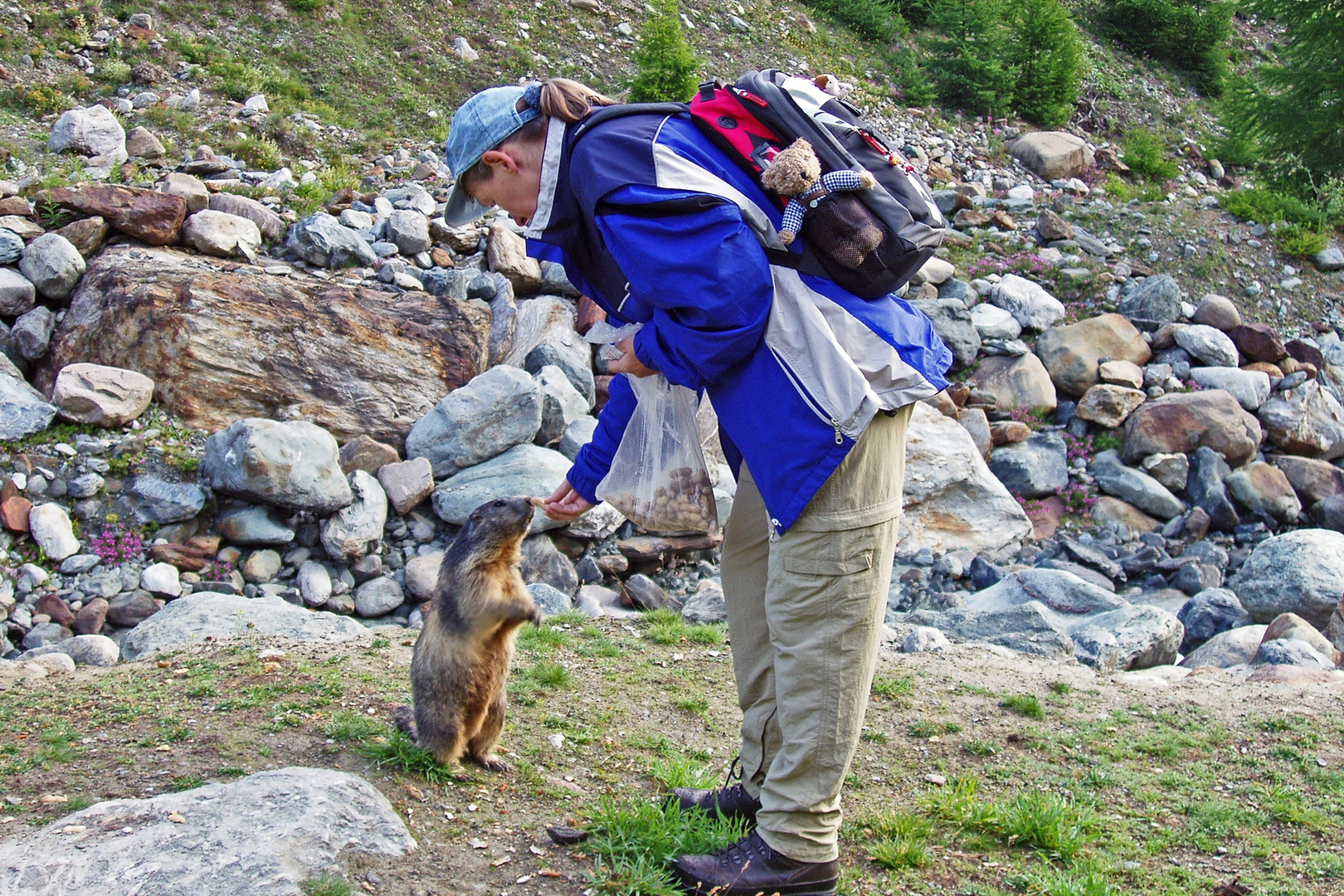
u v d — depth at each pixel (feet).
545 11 61.11
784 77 10.09
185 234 32.50
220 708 14.60
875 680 19.62
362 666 17.13
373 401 30.45
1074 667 22.20
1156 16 82.07
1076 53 69.62
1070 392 41.11
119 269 29.96
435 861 10.70
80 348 29.07
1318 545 28.84
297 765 12.60
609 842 11.07
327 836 10.31
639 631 22.34
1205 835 14.05
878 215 9.42
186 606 21.85
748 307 9.02
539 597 25.46
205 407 28.76
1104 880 11.94
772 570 9.88
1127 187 60.90
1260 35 93.30
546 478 28.68
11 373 28.22
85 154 38.27
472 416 29.68
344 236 34.12
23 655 21.70
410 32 55.47
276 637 19.89
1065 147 61.31
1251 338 43.16
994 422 39.19
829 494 9.43
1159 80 80.12
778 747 11.39
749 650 11.44
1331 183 59.93
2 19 45.78
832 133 9.64
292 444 26.71
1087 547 35.01
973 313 42.29
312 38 52.24
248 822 10.28
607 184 9.37
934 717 18.13
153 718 14.12
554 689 17.52
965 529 34.12
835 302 9.42
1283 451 40.27
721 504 30.60
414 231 35.55
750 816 11.67
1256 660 23.77
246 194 36.83
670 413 11.27
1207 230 52.80
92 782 11.93
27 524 25.32
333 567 27.27
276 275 31.91
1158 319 44.11
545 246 10.82
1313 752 17.07
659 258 8.96
